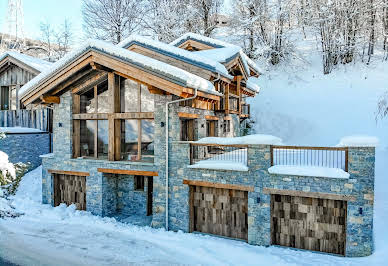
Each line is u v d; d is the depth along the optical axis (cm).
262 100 2450
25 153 1833
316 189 938
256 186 1021
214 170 1092
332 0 2619
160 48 1452
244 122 2214
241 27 2961
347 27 2609
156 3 3045
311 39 3155
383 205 1106
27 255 912
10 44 3781
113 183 1381
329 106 2166
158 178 1190
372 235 925
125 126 1352
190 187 1156
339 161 1190
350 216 902
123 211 1392
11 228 1147
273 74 2750
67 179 1427
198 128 1383
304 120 2120
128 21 3197
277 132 2142
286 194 979
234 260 898
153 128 1323
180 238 1073
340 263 853
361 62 2556
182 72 1057
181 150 1148
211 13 3178
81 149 1448
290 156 1330
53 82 1311
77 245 1001
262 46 2842
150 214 1366
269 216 1006
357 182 891
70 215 1312
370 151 880
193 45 1808
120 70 1170
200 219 1159
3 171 1275
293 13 2952
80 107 1425
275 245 1023
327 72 2577
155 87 1162
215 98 1291
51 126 2023
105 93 1377
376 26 2644
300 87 2478
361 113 1998
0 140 1678
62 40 4081
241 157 1290
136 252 951
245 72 1816
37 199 1509
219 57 1448
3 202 1366
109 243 1023
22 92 1368
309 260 885
